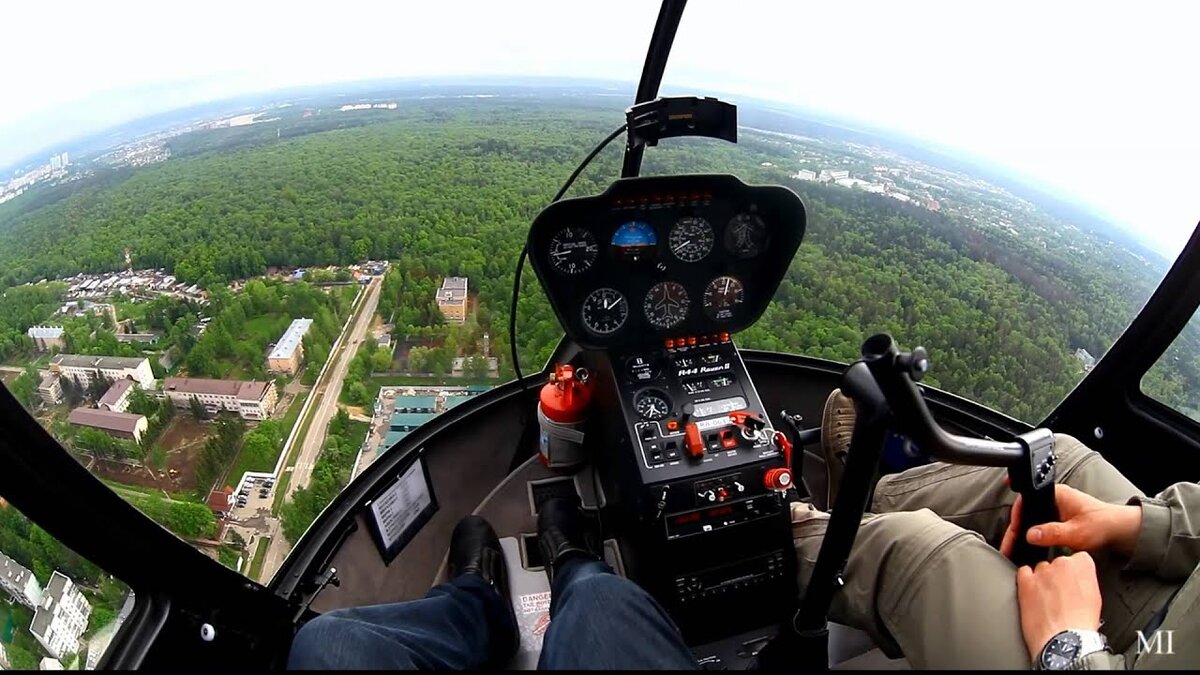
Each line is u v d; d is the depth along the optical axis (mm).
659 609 625
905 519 648
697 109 856
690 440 889
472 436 1149
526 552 1038
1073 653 482
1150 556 584
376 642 582
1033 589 536
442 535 1082
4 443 551
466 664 693
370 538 967
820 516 910
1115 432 979
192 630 697
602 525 1109
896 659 722
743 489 876
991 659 532
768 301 1042
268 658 790
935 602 584
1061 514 616
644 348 991
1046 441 517
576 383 1070
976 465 484
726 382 968
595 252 942
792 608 916
